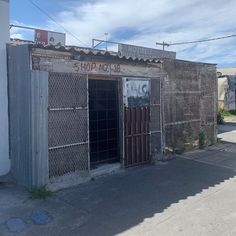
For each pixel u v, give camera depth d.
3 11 5.73
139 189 5.76
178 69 8.41
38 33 9.52
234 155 8.53
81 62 6.02
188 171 6.97
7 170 5.84
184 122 8.67
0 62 5.68
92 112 6.62
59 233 4.14
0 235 4.08
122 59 6.78
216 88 9.95
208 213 4.71
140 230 4.20
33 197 5.21
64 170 5.82
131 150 7.18
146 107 7.46
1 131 5.73
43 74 5.45
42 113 5.44
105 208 4.90
